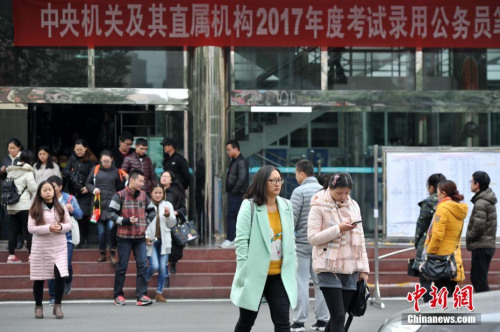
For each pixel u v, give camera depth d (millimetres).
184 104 20859
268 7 20594
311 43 20750
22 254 17938
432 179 13898
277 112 21109
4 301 16531
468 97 21344
